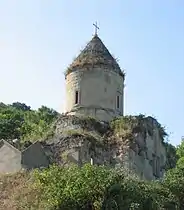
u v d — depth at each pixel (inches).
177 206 978.1
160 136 1557.6
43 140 1423.5
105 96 1501.0
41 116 2714.1
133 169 1349.7
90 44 1592.0
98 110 1481.3
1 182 1136.8
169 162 1654.8
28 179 1132.5
